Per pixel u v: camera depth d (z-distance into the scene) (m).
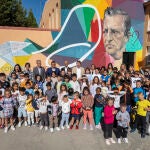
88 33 12.84
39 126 7.82
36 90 8.22
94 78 9.00
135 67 13.95
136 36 13.72
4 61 12.07
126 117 6.68
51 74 9.65
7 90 7.39
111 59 13.40
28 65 9.73
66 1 12.37
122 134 7.00
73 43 12.75
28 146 6.32
